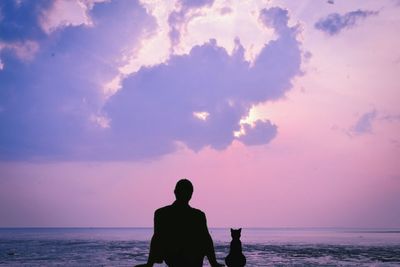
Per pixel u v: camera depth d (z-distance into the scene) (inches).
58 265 1193.4
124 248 2134.6
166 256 163.5
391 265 1179.9
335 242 3031.5
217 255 1528.1
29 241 3164.4
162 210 167.0
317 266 1156.5
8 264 1229.1
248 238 4345.5
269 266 1152.2
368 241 3230.8
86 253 1727.4
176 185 170.1
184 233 163.2
